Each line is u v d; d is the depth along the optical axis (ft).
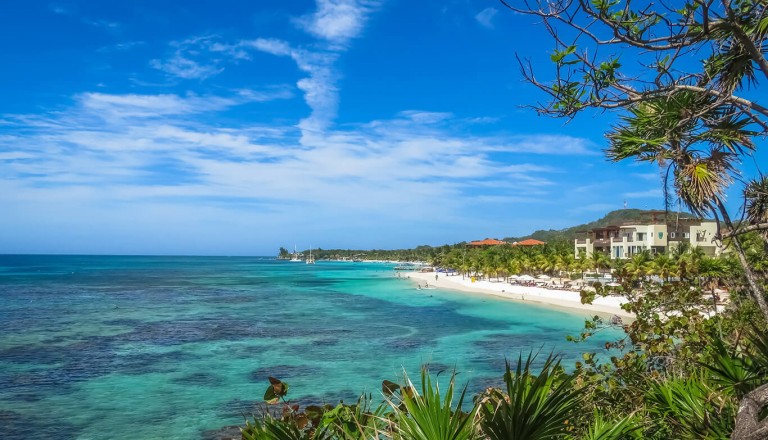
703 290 25.36
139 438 62.34
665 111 14.12
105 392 81.56
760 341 13.08
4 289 300.81
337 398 76.28
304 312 197.67
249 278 470.80
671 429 14.37
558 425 10.27
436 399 10.17
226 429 65.26
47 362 103.09
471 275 463.01
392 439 10.61
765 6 9.89
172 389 83.20
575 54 11.32
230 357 108.06
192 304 225.97
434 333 142.51
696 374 16.52
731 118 13.58
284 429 12.37
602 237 310.65
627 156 15.29
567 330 147.84
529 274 389.80
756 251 21.12
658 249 252.83
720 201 13.69
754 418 10.29
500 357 105.91
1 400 77.30
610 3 10.43
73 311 193.36
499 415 9.93
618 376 21.93
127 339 131.03
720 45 12.42
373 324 162.61
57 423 67.56
